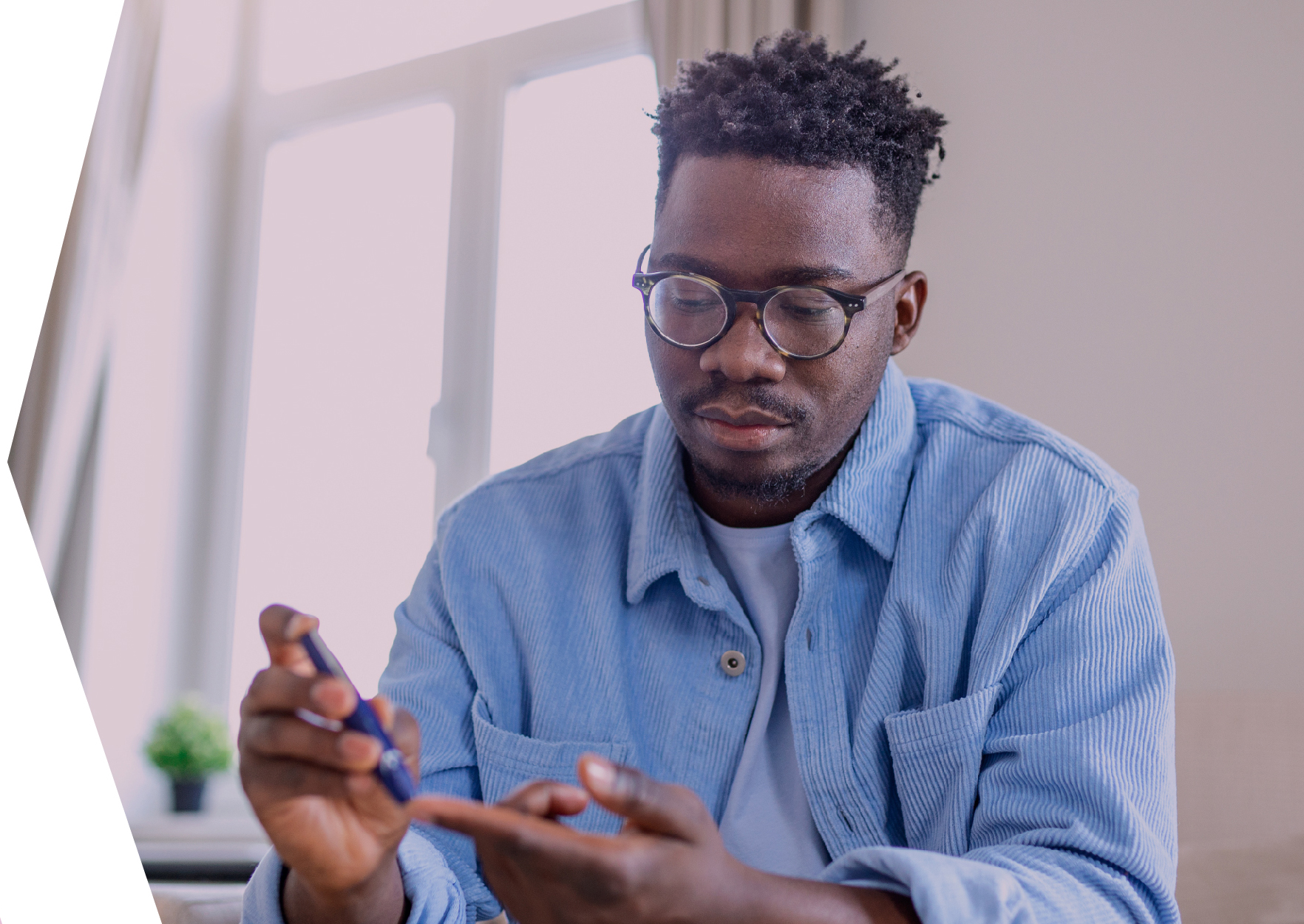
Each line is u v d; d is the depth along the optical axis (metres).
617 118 2.77
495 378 2.82
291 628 0.53
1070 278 2.00
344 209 3.14
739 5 2.28
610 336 2.70
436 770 0.88
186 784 2.81
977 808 0.76
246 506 3.14
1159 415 1.88
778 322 0.76
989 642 0.80
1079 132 2.02
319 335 3.11
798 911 0.52
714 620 0.89
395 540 2.89
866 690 0.83
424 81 3.05
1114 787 0.68
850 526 0.85
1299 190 1.81
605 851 0.45
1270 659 1.73
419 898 0.66
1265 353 1.80
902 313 0.90
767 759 0.86
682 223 0.79
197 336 3.22
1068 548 0.80
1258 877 1.02
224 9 3.34
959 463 0.90
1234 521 1.79
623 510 0.96
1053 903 0.59
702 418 0.79
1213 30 1.92
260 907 0.64
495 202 2.88
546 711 0.89
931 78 2.19
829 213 0.77
